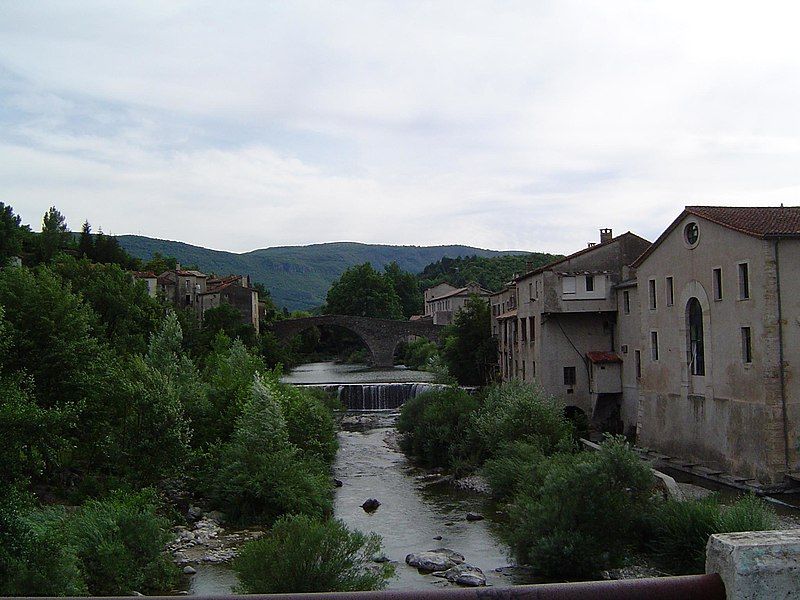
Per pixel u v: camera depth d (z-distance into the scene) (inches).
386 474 1795.0
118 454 1285.7
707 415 1529.3
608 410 2111.2
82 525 946.7
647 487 1057.5
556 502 1032.8
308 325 4574.3
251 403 1526.8
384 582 884.0
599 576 956.0
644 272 1804.9
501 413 1696.6
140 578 929.5
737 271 1412.4
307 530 858.8
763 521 941.8
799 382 1321.4
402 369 4441.4
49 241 4116.6
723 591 156.3
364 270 6190.9
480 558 1113.4
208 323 3981.3
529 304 2256.4
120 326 2496.3
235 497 1348.4
